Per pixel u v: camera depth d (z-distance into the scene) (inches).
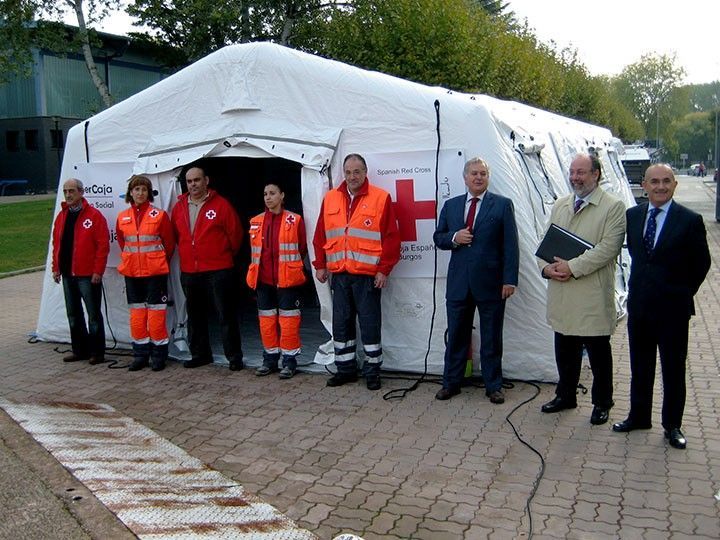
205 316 291.6
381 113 261.1
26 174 1376.7
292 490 176.9
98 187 313.0
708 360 286.4
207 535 153.6
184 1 954.7
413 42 628.4
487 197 232.8
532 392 245.9
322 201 263.3
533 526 155.9
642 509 162.2
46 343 339.9
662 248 194.1
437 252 258.7
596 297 210.7
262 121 276.7
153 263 282.2
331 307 267.6
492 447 200.4
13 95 1359.5
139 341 290.0
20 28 938.1
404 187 260.1
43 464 193.6
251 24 969.5
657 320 196.7
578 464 187.6
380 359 256.8
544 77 863.7
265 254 268.2
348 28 663.1
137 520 160.7
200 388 263.4
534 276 250.1
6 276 583.8
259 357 299.9
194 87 287.9
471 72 645.3
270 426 222.2
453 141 252.5
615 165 513.3
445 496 171.5
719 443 200.1
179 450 204.1
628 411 227.3
